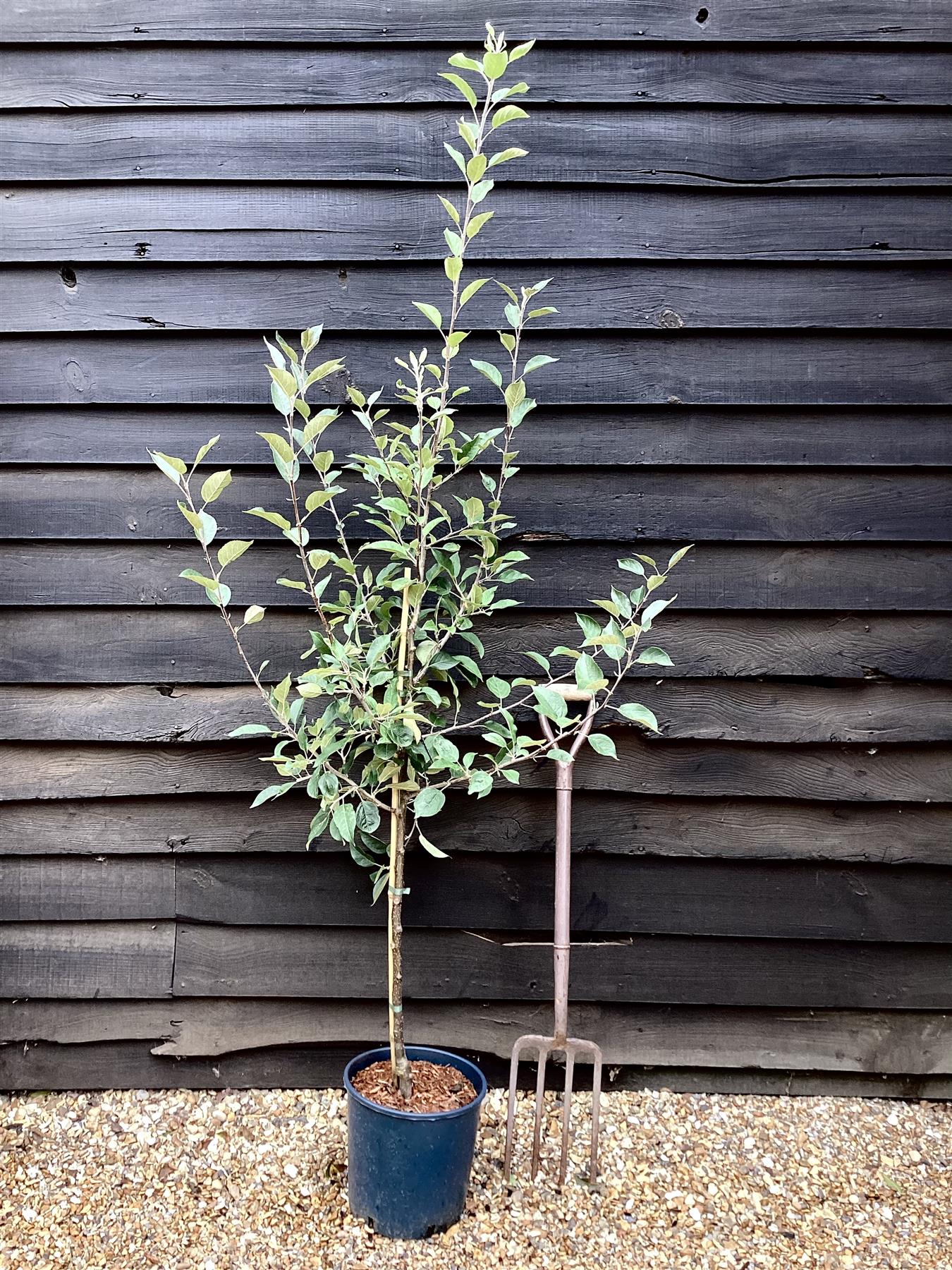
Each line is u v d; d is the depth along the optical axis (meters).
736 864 1.87
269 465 1.82
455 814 1.84
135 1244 1.48
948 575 1.82
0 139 1.78
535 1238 1.50
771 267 1.80
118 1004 1.87
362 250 1.79
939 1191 1.65
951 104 1.78
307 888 1.86
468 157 1.78
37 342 1.80
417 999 1.87
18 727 1.82
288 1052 1.88
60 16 1.77
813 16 1.77
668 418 1.81
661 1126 1.79
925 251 1.79
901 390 1.80
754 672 1.83
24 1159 1.66
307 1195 1.58
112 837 1.85
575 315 1.79
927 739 1.83
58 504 1.81
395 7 1.76
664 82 1.77
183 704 1.83
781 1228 1.55
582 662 1.38
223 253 1.79
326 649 1.55
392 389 1.81
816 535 1.81
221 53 1.78
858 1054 1.88
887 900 1.87
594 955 1.88
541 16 1.76
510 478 1.81
